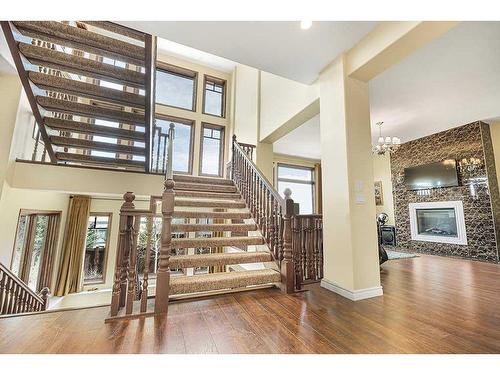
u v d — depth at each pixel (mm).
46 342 1589
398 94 3980
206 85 7664
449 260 4922
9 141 3590
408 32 2205
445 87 3770
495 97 4090
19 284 3285
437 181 5852
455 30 2574
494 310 2227
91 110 3293
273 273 2773
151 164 4277
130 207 2115
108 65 2945
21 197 4102
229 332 1775
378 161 7637
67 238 5621
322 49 2834
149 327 1837
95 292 5754
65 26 2592
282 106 4668
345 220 2721
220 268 5922
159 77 7016
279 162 8133
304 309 2236
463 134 5441
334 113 2977
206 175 7277
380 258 4164
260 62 3059
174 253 5883
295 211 3262
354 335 1744
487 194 5012
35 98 3002
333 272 2828
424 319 2025
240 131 6684
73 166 3828
